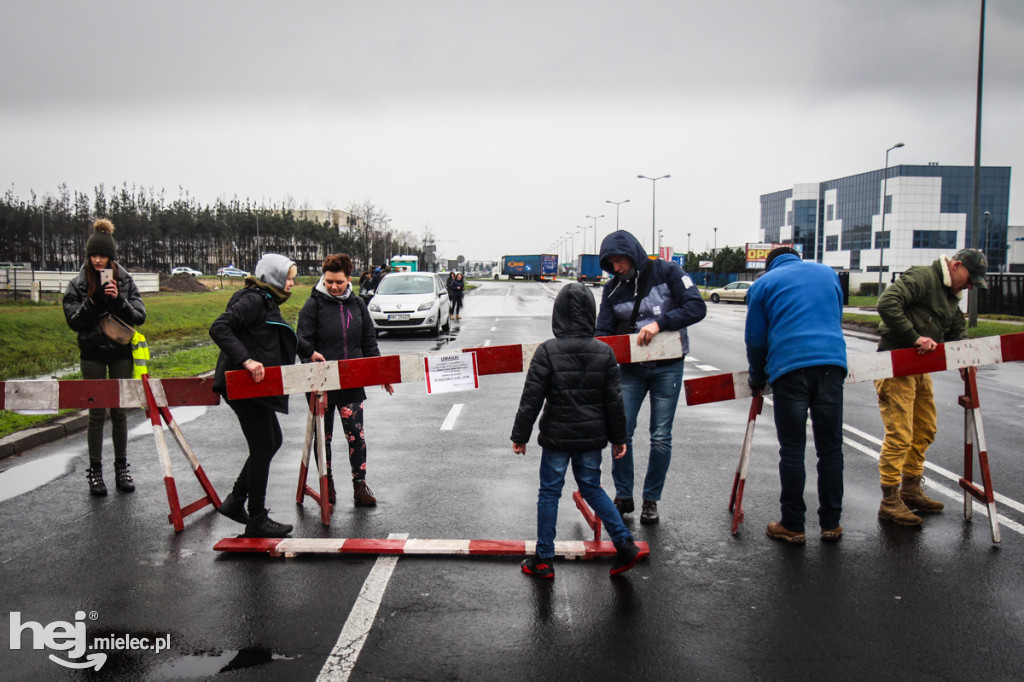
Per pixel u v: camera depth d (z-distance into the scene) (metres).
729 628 3.36
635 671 2.99
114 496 5.37
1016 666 3.05
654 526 4.73
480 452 6.77
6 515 4.92
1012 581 3.89
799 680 2.94
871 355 4.65
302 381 4.61
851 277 63.22
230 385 4.32
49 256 73.25
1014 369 13.76
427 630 3.34
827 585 3.83
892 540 4.48
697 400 4.80
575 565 4.12
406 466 6.24
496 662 3.06
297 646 3.20
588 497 3.92
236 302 4.38
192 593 3.73
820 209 110.81
